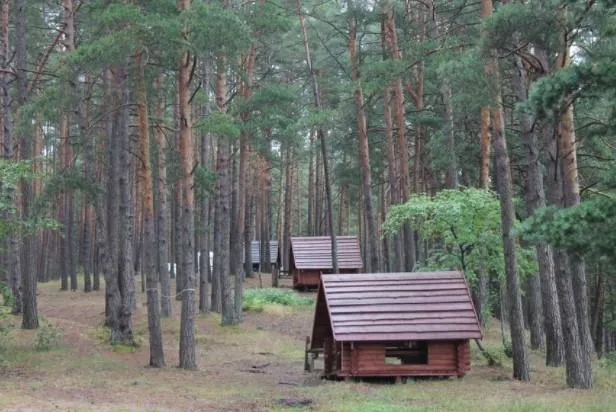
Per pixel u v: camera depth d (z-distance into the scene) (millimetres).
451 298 18969
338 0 29234
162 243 28750
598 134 16125
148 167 20750
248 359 23344
